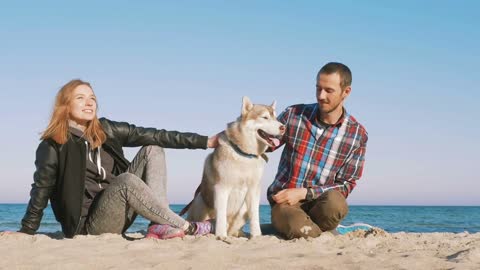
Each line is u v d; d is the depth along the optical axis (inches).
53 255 146.2
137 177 185.3
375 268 131.6
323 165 210.8
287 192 204.5
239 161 206.4
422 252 158.7
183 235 186.9
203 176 224.8
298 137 211.9
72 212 180.9
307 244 176.1
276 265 136.2
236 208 218.1
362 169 216.7
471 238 209.5
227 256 147.9
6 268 130.2
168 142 203.2
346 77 199.2
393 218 1702.8
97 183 195.6
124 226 196.7
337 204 200.1
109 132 194.5
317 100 203.2
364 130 214.4
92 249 156.4
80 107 180.7
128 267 132.3
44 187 180.2
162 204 187.0
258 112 209.9
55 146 179.6
